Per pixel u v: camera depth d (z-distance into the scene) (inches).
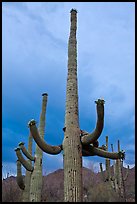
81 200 165.3
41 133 330.3
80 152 177.3
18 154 324.5
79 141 179.8
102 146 217.5
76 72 201.8
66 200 163.6
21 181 383.9
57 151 180.7
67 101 191.8
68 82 197.3
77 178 167.9
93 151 188.7
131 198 637.3
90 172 924.0
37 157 332.2
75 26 217.6
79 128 185.9
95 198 541.6
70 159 171.9
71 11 223.5
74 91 193.8
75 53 207.0
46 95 350.6
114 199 550.0
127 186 796.6
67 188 165.5
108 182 628.7
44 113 342.3
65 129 183.5
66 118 187.0
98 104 160.6
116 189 641.6
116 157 191.2
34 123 169.9
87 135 179.2
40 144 173.3
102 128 167.0
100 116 161.6
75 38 213.3
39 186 321.4
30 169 327.9
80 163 174.1
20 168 389.4
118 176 665.6
